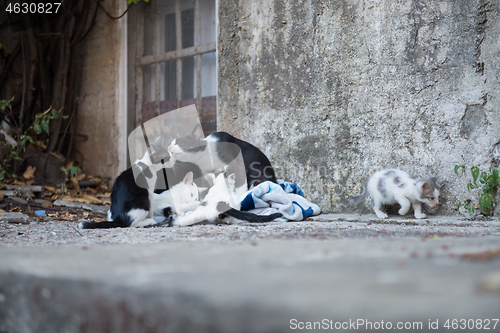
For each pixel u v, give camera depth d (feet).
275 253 4.59
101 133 23.40
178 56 20.85
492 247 4.54
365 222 12.78
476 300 2.32
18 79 22.98
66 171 20.30
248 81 16.44
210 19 19.86
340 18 14.56
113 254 4.66
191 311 2.59
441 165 12.96
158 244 6.30
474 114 12.46
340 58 14.58
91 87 23.77
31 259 4.27
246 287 2.74
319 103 14.98
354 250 4.69
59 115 21.99
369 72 14.07
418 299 2.37
